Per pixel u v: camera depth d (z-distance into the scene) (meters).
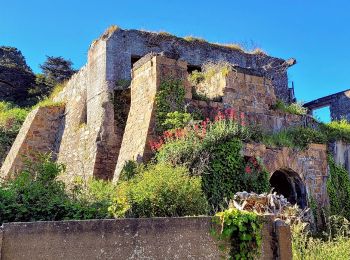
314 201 13.25
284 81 24.00
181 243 5.93
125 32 18.56
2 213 7.48
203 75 14.91
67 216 7.91
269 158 12.54
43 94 37.69
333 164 14.36
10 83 39.22
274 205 10.03
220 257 6.07
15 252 5.30
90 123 17.11
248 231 6.20
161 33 19.80
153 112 12.34
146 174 10.05
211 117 12.98
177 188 9.41
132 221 5.77
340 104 25.52
